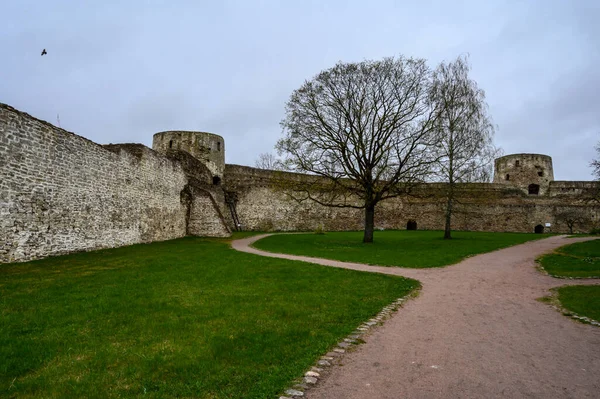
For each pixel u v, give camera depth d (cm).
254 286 972
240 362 500
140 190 2008
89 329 612
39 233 1266
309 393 418
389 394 416
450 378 457
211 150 3544
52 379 441
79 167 1486
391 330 648
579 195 3884
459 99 2403
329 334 614
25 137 1203
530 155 4356
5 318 647
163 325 637
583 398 407
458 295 927
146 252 1599
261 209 3647
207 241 2292
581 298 866
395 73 2167
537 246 2058
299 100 2272
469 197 3800
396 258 1559
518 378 458
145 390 418
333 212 3969
